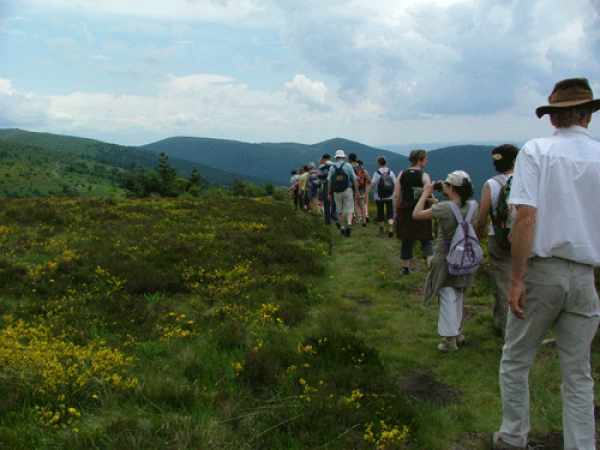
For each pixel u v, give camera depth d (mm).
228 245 13039
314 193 23188
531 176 3816
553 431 4902
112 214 18453
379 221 17406
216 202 25297
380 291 10125
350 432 4500
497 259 7133
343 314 8258
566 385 4051
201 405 4914
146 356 6246
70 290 8594
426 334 7625
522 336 4137
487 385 5902
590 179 3795
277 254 12195
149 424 4461
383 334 7609
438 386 5918
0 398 4641
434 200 10734
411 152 11078
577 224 3771
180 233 14836
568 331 3980
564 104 3871
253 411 4812
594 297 3922
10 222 15617
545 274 3879
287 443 4340
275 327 7523
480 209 6547
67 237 13742
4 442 4004
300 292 9516
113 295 8508
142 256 11406
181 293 9164
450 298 6891
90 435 4164
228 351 6523
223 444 4211
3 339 5793
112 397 4883
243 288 9344
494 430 4926
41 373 5066
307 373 5664
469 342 7254
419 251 14086
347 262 12883
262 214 20531
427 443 4559
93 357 5691
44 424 4320
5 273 9195
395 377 6102
